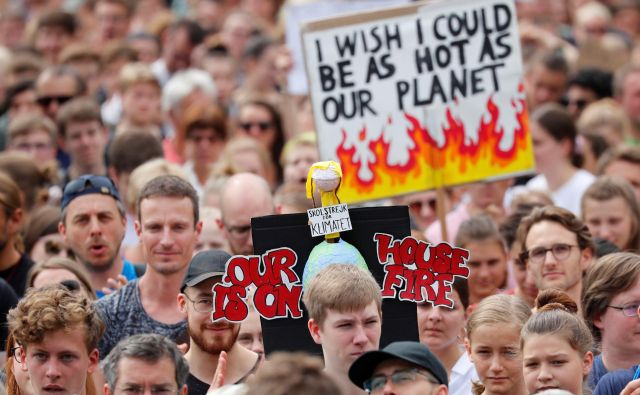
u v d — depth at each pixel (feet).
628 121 119.03
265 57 137.69
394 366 54.60
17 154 100.63
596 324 68.85
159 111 125.80
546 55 127.44
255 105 121.70
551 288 70.23
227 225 82.48
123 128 123.34
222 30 161.07
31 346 63.52
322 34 83.87
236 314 64.80
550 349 61.87
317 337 60.90
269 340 64.75
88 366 64.95
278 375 44.75
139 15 171.53
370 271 65.16
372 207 65.36
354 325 58.85
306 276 64.18
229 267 64.85
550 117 104.37
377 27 84.12
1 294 77.71
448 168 84.17
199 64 142.00
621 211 87.35
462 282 73.10
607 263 68.64
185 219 74.08
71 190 81.25
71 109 109.91
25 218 98.58
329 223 64.44
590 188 88.28
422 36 84.38
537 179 109.09
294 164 103.60
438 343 72.08
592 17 149.89
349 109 83.92
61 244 87.35
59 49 157.58
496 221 95.30
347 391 58.85
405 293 65.21
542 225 76.64
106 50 148.25
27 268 84.99
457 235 83.66
